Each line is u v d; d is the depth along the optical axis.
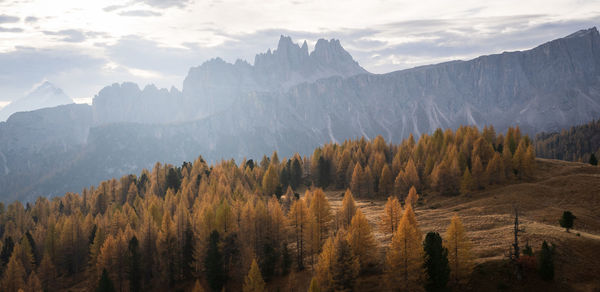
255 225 79.75
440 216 91.31
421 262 56.16
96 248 90.00
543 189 102.12
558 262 57.28
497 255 60.19
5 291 81.50
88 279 92.19
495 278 55.38
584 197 92.81
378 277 62.00
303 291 64.56
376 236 79.88
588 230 73.25
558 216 81.62
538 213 85.38
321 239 78.00
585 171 122.94
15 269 83.25
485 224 77.25
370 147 176.25
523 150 122.25
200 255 80.31
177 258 82.62
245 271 72.69
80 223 100.69
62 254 97.44
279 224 80.06
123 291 80.19
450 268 56.25
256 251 79.12
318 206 78.19
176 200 126.12
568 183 103.75
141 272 81.44
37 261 106.44
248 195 115.81
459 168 120.50
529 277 54.44
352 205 84.94
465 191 112.31
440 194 119.44
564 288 52.69
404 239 56.78
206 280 78.81
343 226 84.44
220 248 76.75
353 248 64.50
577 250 60.81
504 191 106.50
